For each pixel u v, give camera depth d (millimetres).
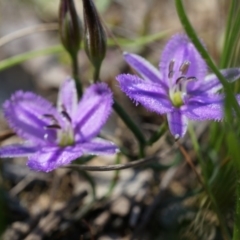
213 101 183
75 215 207
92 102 189
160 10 283
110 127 239
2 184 211
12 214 209
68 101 194
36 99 194
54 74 264
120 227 211
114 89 254
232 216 200
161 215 206
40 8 287
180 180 220
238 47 209
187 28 168
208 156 210
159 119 244
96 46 193
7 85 257
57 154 183
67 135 188
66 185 223
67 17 199
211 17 271
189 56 190
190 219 200
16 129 192
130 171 224
